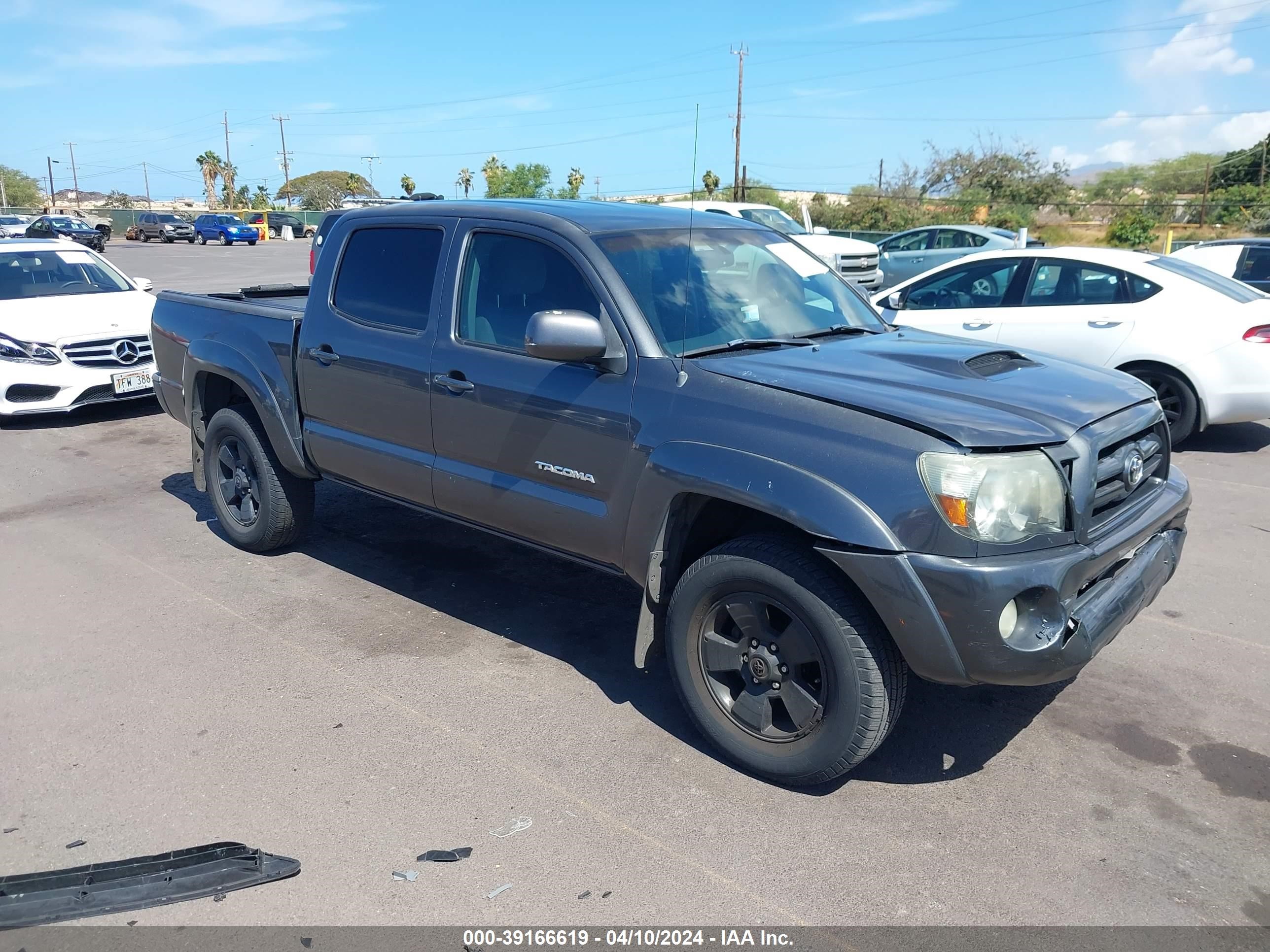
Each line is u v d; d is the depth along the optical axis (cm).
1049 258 833
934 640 297
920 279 906
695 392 344
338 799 331
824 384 329
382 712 388
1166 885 289
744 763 344
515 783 341
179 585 519
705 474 329
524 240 405
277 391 505
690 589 345
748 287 414
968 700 400
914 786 341
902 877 293
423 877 293
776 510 312
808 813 325
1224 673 420
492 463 409
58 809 327
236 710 390
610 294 371
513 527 412
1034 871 296
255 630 463
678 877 293
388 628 466
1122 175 5831
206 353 541
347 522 621
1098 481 317
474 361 408
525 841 310
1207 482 703
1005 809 327
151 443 846
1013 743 368
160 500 676
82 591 512
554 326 344
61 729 377
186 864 297
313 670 424
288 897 285
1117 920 275
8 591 513
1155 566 344
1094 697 401
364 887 289
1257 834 313
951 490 293
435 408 424
